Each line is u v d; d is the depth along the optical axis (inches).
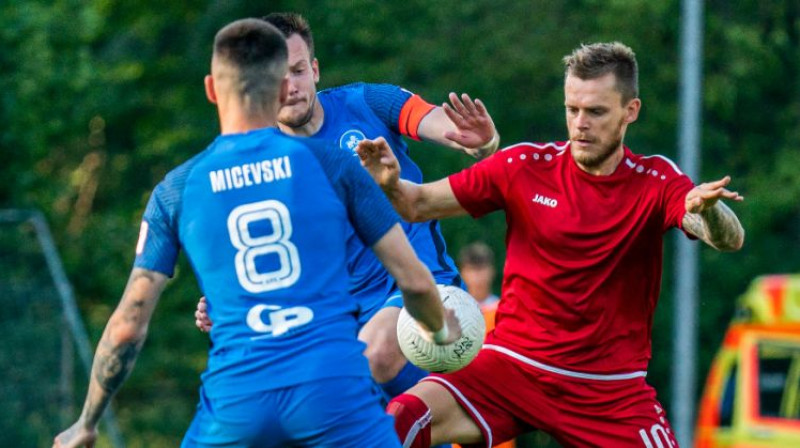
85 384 1983.3
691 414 2255.2
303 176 665.0
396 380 908.0
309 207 661.9
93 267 3400.6
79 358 2011.6
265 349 653.3
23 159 2425.0
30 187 2453.2
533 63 3235.7
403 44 3265.3
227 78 674.2
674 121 3250.5
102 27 3312.0
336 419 652.1
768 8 3383.4
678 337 2273.6
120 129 3543.3
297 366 650.8
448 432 848.3
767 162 3388.3
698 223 799.1
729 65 3324.3
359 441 657.0
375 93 928.3
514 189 838.5
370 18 3253.0
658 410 863.7
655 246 837.2
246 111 674.2
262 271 658.8
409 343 784.9
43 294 1856.5
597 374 843.4
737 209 3289.9
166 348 3265.3
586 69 808.9
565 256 830.5
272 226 659.4
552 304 837.2
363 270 912.3
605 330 839.1
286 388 649.6
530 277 840.3
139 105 3425.2
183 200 668.7
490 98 3272.6
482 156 839.1
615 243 825.5
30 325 1840.6
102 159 3597.4
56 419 1817.2
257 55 671.8
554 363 843.4
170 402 3265.3
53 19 2689.5
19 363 1822.1
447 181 847.1
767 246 3314.5
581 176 829.2
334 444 653.9
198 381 3282.5
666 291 3324.3
